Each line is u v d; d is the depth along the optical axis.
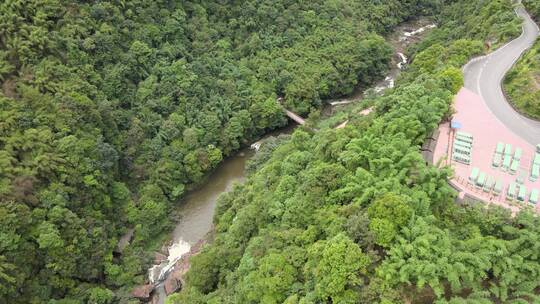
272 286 45.50
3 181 64.38
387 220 42.56
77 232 68.25
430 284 38.56
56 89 77.62
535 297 38.97
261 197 65.62
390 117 61.16
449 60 82.94
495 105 69.94
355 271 39.88
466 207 48.03
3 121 69.38
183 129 92.75
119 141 85.94
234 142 96.69
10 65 75.75
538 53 78.25
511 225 45.47
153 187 83.56
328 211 49.44
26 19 80.12
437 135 62.16
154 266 75.38
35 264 63.81
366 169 53.78
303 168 65.62
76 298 65.62
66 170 71.19
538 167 56.03
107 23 91.38
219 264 61.72
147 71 96.88
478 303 37.62
